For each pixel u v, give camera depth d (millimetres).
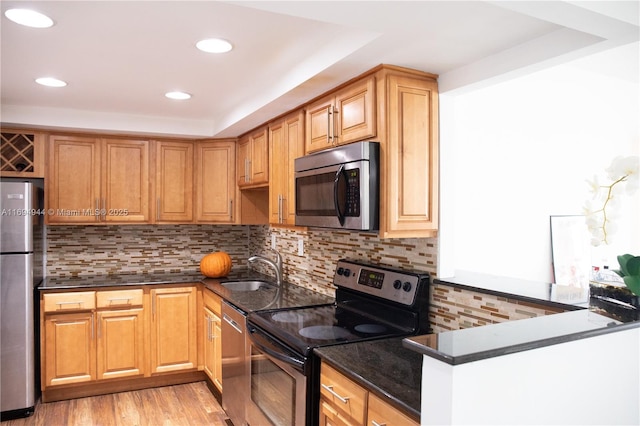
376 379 1563
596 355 1343
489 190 2924
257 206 4055
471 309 2029
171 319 3750
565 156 3506
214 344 3422
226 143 3984
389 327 2279
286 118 2936
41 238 3730
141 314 3662
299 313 2578
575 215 3547
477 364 1094
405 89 2062
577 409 1298
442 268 2209
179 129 3787
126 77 2631
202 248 4414
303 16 1502
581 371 1307
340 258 2977
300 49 2172
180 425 3068
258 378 2451
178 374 3852
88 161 3711
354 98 2199
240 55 2256
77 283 3578
